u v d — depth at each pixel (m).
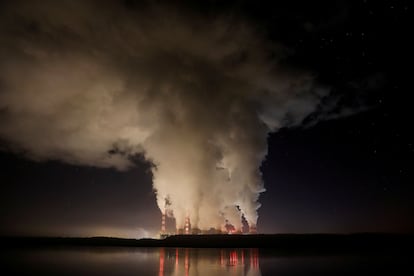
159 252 38.31
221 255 34.00
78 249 43.47
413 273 20.97
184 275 20.86
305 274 21.02
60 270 23.44
